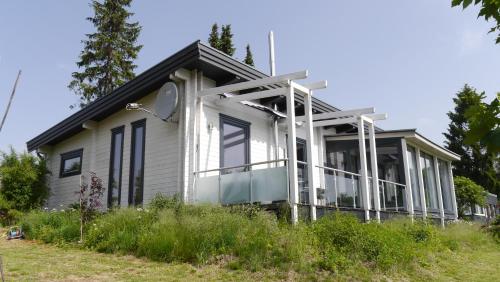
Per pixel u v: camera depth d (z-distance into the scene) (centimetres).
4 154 1505
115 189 1329
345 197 1227
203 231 764
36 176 1503
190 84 1134
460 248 1156
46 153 1705
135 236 836
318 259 697
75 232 975
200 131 1116
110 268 673
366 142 1611
